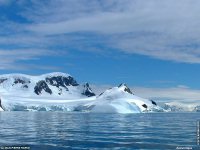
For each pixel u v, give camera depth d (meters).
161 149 54.19
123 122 134.75
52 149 54.16
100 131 87.69
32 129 95.00
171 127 104.00
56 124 120.06
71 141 64.62
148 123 127.75
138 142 62.44
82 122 134.25
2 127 103.06
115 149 54.06
